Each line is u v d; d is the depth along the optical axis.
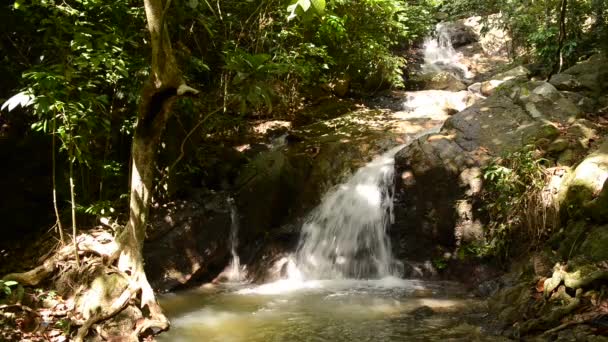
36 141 6.04
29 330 4.24
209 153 7.39
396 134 8.03
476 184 6.06
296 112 9.51
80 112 4.65
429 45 13.52
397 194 6.60
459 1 11.80
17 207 5.86
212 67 7.60
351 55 10.23
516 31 11.11
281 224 7.11
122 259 4.73
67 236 5.39
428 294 5.68
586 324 3.91
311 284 6.37
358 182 7.13
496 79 10.06
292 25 7.87
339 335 4.55
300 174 7.42
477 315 4.84
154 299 4.62
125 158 6.24
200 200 6.66
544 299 4.43
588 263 4.39
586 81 7.17
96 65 4.48
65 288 4.73
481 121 6.66
